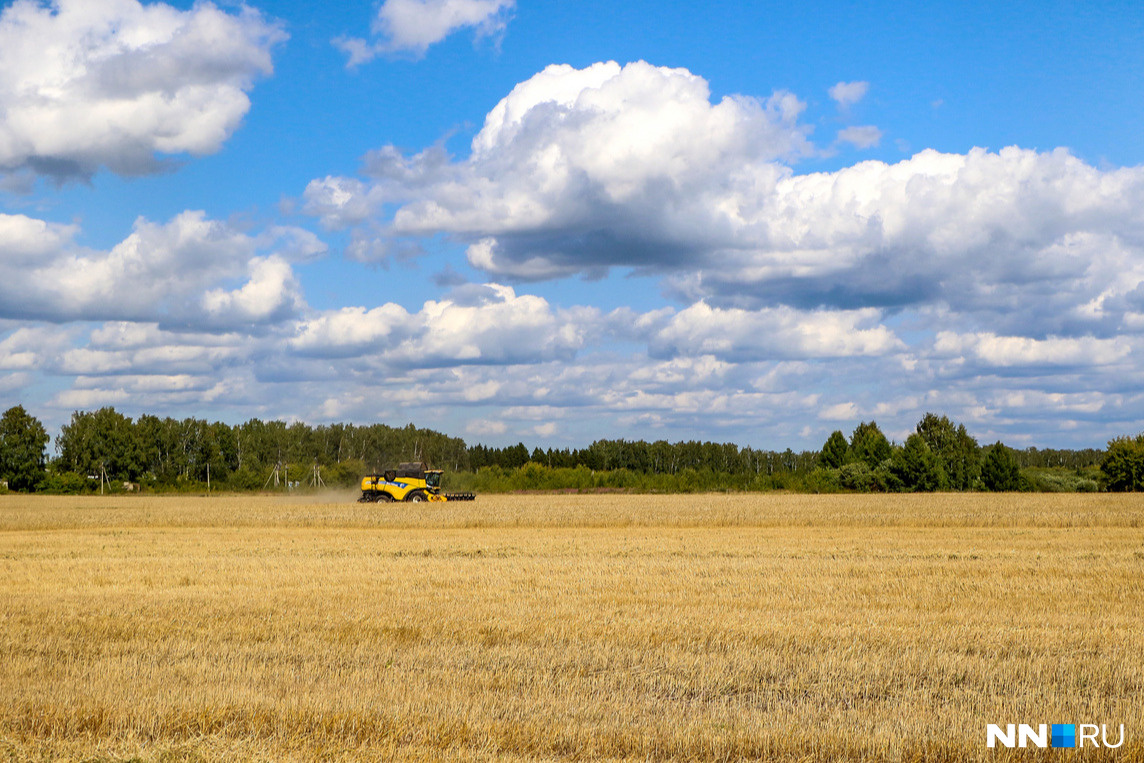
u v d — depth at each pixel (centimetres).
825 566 2302
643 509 4950
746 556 2620
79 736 872
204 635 1355
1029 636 1323
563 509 4997
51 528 4191
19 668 1148
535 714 931
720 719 924
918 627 1398
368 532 3784
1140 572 2139
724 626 1395
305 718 909
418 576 2097
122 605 1636
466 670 1134
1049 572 2150
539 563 2405
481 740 850
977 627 1395
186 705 955
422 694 1002
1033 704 963
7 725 908
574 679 1090
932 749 821
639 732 874
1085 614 1538
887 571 2186
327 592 1822
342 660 1195
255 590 1861
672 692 1042
